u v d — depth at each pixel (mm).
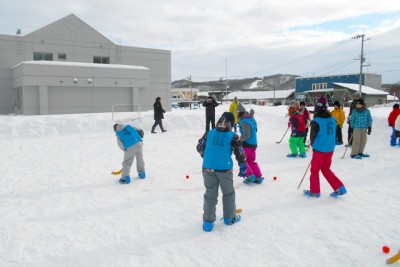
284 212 4789
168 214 4789
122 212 4875
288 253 3570
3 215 4766
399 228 4164
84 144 11977
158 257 3527
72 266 3369
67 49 27797
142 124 16672
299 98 50469
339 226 4254
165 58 33094
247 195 5641
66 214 4805
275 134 14805
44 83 23141
